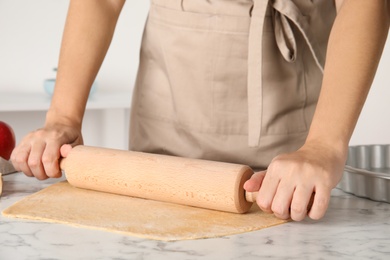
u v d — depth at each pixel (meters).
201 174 1.19
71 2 1.56
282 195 1.11
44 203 1.21
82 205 1.20
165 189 1.21
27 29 3.72
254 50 1.43
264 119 1.49
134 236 1.04
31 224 1.10
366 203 1.27
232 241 1.03
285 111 1.50
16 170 1.50
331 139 1.19
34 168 1.38
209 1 1.47
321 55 1.50
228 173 1.17
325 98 1.22
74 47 1.52
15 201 1.26
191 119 1.53
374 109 3.50
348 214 1.19
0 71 3.73
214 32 1.47
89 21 1.53
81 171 1.29
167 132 1.58
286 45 1.45
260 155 1.51
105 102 3.35
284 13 1.43
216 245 1.00
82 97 1.52
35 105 3.31
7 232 1.06
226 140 1.52
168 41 1.53
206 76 1.50
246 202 1.18
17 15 3.70
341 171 1.17
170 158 1.25
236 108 1.50
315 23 1.48
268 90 1.49
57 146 1.38
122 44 3.79
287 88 1.49
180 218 1.14
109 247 0.99
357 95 1.21
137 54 3.80
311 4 1.47
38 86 3.77
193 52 1.50
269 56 1.47
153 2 1.57
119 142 3.65
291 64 1.49
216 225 1.10
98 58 1.54
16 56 3.73
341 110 1.20
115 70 3.80
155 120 1.60
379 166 1.59
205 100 1.51
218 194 1.17
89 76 1.53
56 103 1.51
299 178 1.11
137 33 3.79
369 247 1.00
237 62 1.48
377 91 3.48
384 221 1.14
